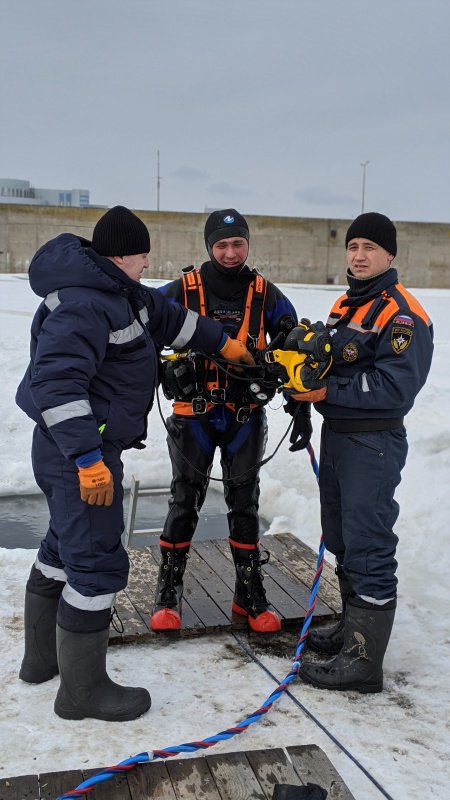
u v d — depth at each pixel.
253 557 3.35
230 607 3.48
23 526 5.21
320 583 3.76
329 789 2.21
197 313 3.04
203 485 3.33
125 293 2.58
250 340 3.16
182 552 3.35
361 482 2.83
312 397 2.81
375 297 2.85
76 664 2.61
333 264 32.69
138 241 2.56
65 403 2.38
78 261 2.47
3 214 30.75
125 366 2.60
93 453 2.40
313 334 2.75
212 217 3.12
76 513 2.54
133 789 2.20
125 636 3.20
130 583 3.70
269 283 3.26
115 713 2.63
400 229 32.81
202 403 3.12
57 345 2.39
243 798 2.17
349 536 2.87
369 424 2.83
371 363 2.85
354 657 2.89
